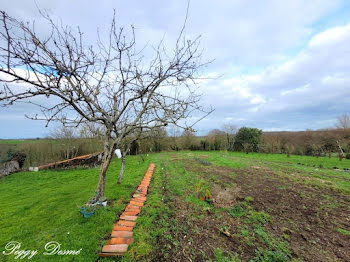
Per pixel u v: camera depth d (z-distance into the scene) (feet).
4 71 6.23
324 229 10.53
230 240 8.95
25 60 6.73
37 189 19.57
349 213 12.86
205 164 35.50
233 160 42.91
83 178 24.13
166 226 9.87
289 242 9.05
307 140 61.36
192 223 10.48
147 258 7.34
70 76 8.73
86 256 7.46
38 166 34.19
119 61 9.53
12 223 10.60
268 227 10.51
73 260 7.26
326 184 20.56
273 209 13.16
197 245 8.40
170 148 80.59
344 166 36.11
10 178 26.27
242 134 78.33
